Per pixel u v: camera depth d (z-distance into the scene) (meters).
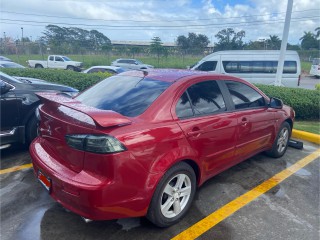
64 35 77.31
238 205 3.38
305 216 3.20
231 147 3.60
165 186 2.75
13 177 3.93
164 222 2.84
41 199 3.37
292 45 57.28
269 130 4.38
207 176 3.37
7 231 2.78
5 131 4.61
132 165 2.44
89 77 10.40
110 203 2.38
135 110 2.80
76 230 2.82
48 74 10.73
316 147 5.61
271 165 4.60
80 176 2.41
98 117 2.35
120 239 2.71
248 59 14.20
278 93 8.02
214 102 3.40
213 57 14.72
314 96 7.90
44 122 2.97
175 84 3.09
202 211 3.23
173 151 2.76
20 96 4.70
